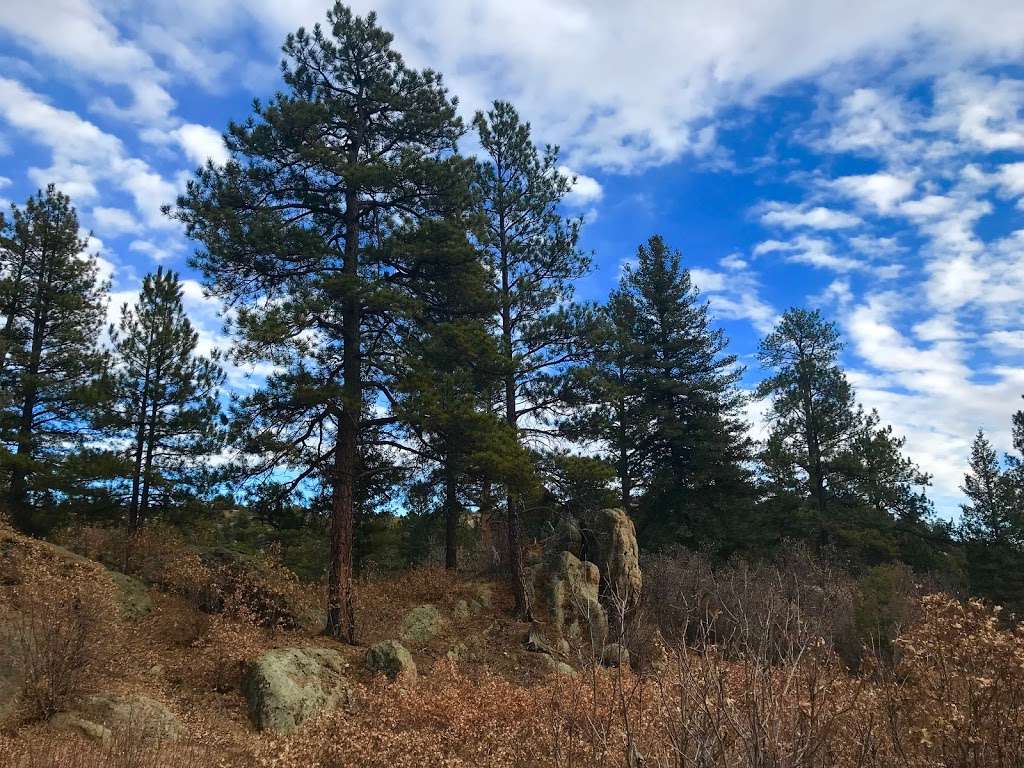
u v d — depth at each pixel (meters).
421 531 28.25
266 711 9.98
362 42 17.44
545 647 17.03
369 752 7.50
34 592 10.19
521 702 9.13
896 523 33.72
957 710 4.04
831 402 35.44
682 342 31.11
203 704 10.31
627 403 29.78
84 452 19.31
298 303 14.34
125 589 13.96
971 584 31.78
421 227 16.56
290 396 14.95
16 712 8.58
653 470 29.91
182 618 13.62
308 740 7.73
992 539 33.00
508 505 19.69
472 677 13.97
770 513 31.25
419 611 17.39
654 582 21.58
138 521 18.97
